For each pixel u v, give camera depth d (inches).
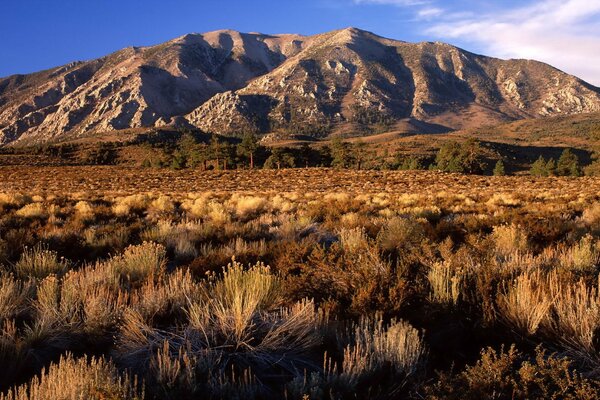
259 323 150.3
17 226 483.2
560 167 3329.2
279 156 3929.6
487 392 104.9
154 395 110.4
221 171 3021.7
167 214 605.3
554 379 103.9
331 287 196.5
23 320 170.7
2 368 129.4
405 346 130.6
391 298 167.0
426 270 218.2
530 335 144.8
